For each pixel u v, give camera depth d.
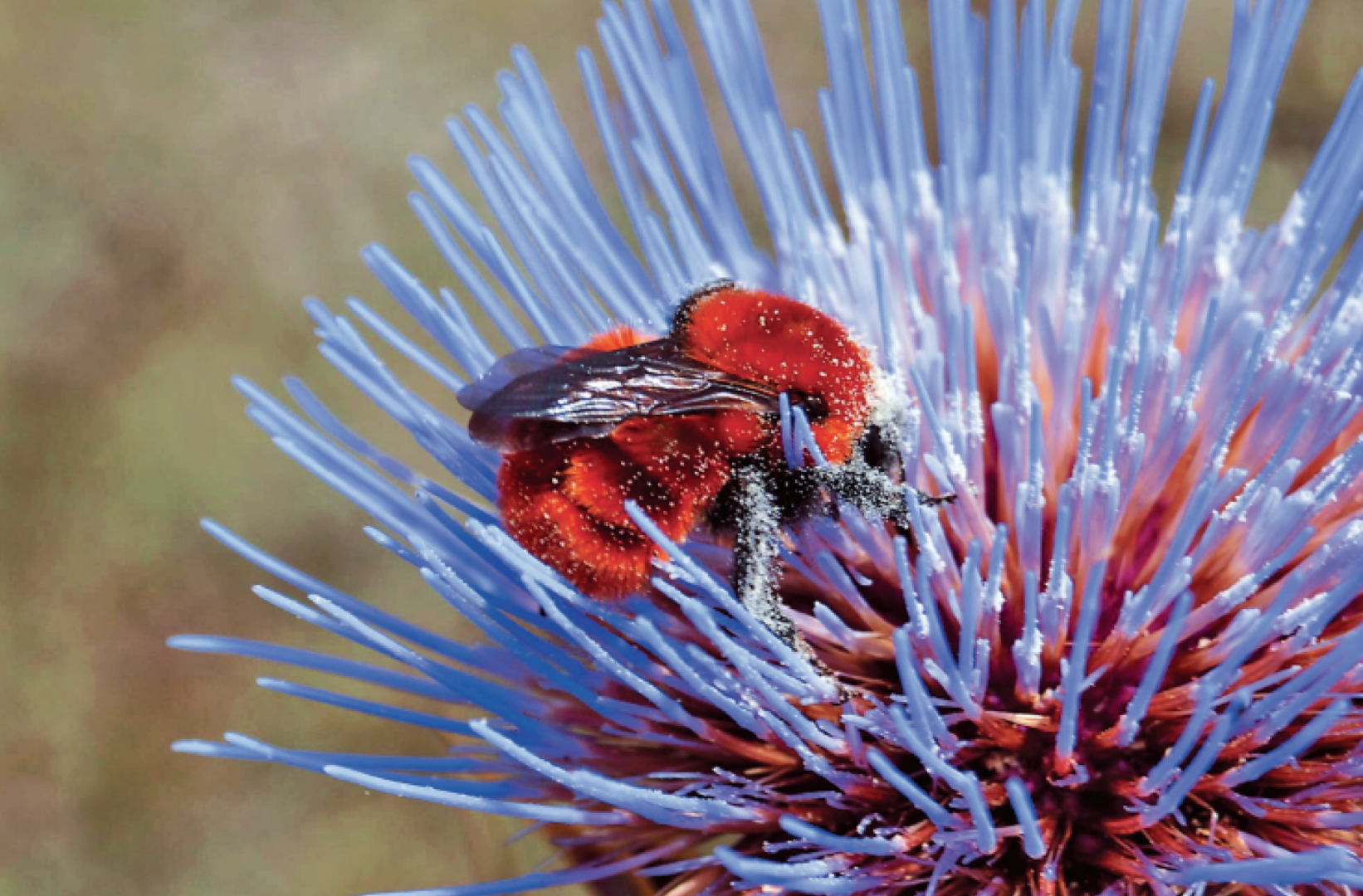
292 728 0.33
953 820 0.18
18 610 0.35
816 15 0.36
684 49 0.21
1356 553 0.18
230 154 0.39
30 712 0.34
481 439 0.19
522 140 0.21
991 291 0.20
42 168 0.40
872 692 0.19
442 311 0.20
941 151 0.21
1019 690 0.18
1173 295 0.19
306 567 0.35
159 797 0.33
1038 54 0.20
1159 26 0.20
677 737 0.19
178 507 0.36
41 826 0.33
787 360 0.19
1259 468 0.19
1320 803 0.18
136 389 0.37
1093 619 0.17
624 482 0.19
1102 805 0.18
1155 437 0.19
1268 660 0.18
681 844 0.19
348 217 0.38
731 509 0.19
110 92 0.40
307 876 0.32
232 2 0.41
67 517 0.36
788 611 0.19
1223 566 0.19
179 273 0.38
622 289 0.21
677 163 0.21
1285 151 0.30
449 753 0.20
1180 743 0.17
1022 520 0.18
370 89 0.40
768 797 0.19
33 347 0.38
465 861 0.32
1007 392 0.19
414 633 0.19
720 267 0.21
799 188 0.21
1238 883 0.17
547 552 0.19
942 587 0.19
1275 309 0.20
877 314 0.20
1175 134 0.30
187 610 0.35
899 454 0.19
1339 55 0.29
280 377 0.37
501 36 0.40
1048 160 0.20
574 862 0.19
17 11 0.41
